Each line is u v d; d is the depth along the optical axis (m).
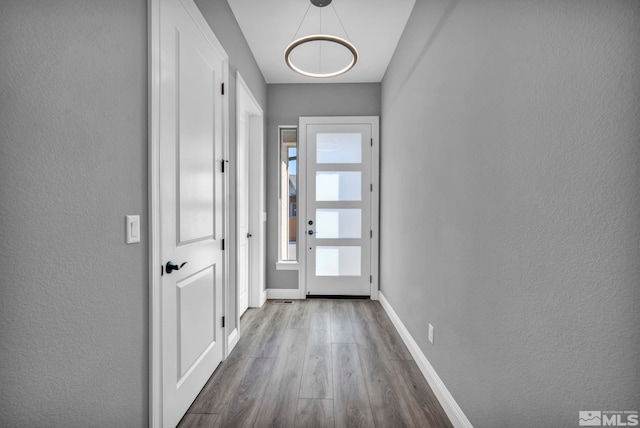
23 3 0.74
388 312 3.10
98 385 0.99
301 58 3.11
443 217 1.69
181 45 1.52
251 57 2.99
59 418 0.86
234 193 2.42
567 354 0.83
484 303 1.26
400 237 2.67
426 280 1.97
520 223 1.03
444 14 1.69
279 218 3.72
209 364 1.90
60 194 0.85
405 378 1.94
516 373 1.05
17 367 0.75
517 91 1.04
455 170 1.54
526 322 1.00
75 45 0.89
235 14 2.42
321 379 1.92
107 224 1.03
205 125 1.82
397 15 2.43
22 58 0.74
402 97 2.63
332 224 3.72
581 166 0.78
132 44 1.15
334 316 3.09
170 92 1.41
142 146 1.22
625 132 0.67
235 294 2.44
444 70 1.69
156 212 1.29
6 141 0.71
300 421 1.54
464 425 1.40
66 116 0.86
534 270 0.96
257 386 1.84
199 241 1.76
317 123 3.70
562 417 0.85
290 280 3.72
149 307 1.27
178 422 1.51
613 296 0.71
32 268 0.77
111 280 1.05
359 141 3.70
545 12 0.91
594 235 0.75
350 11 2.39
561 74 0.85
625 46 0.67
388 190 3.20
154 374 1.29
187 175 1.59
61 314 0.86
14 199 0.73
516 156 1.05
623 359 0.69
